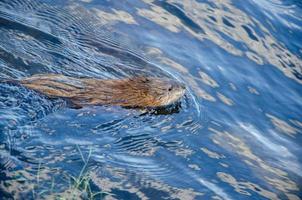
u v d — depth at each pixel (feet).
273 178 115.55
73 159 104.53
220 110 129.08
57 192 96.27
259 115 131.75
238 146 120.88
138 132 116.78
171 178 107.76
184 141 117.70
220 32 152.05
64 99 118.42
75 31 140.05
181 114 124.98
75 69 128.67
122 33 143.64
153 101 125.18
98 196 98.73
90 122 115.34
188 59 141.08
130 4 153.07
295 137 128.88
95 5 149.79
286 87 142.10
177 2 157.48
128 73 132.26
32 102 114.42
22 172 98.48
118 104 122.62
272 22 160.86
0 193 93.56
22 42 130.82
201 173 111.24
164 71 135.23
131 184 103.45
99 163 105.50
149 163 109.60
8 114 109.91
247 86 138.72
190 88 132.67
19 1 143.74
